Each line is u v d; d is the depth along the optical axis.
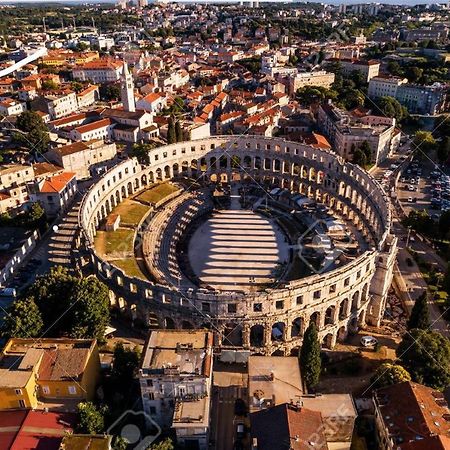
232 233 168.25
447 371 94.50
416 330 102.19
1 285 128.00
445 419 81.56
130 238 153.75
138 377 84.81
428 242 161.38
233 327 105.94
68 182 174.12
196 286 137.38
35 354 87.81
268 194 193.12
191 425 79.69
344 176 169.00
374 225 148.88
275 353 109.06
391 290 134.88
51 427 78.88
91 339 95.19
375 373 98.94
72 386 84.69
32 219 153.75
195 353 87.62
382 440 83.50
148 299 109.31
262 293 101.50
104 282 117.69
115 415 87.56
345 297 111.25
